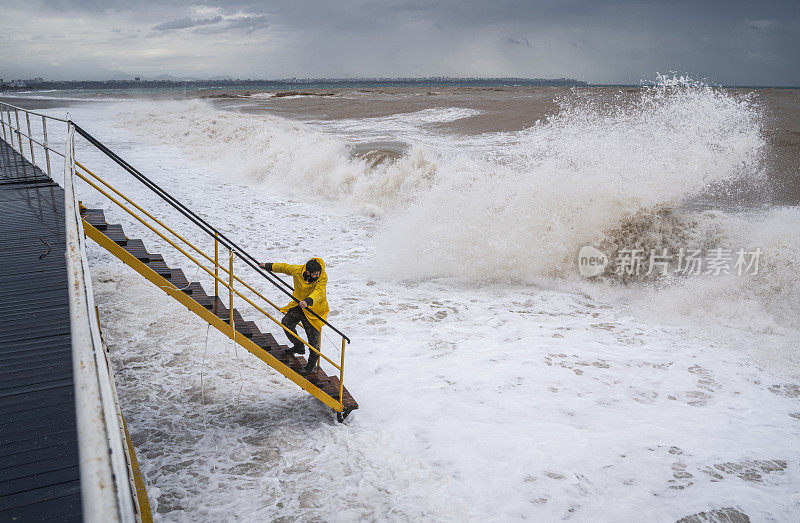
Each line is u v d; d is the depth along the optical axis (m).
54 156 18.06
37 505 2.68
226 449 4.82
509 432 5.16
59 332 4.45
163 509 4.02
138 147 24.44
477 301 9.01
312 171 17.84
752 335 7.61
